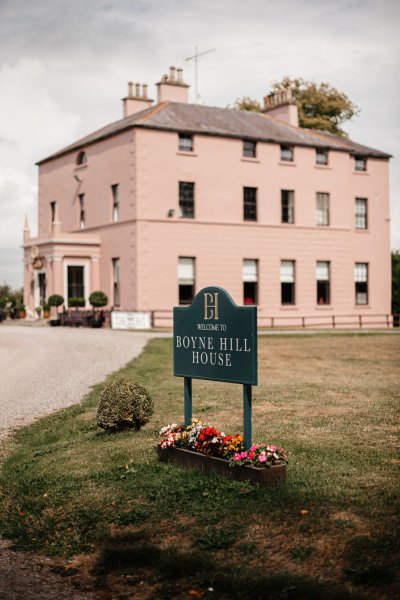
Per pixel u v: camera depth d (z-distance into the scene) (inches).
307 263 1658.5
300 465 305.7
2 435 432.5
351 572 204.2
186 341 327.0
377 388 540.4
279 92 1820.9
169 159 1478.8
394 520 236.7
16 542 258.5
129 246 1470.2
